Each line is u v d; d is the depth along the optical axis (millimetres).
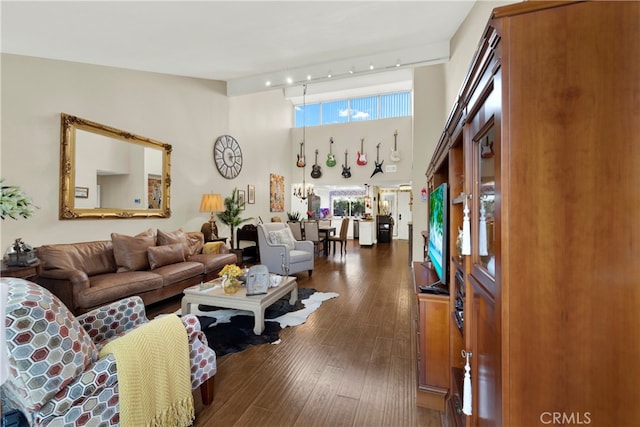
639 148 624
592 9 641
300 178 8641
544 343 688
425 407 1670
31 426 991
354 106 8461
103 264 3225
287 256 4477
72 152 3268
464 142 1214
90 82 3488
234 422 1550
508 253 702
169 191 4551
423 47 3891
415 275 2221
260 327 2602
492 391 857
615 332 646
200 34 2670
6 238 2771
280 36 2979
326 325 2814
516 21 687
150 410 1244
